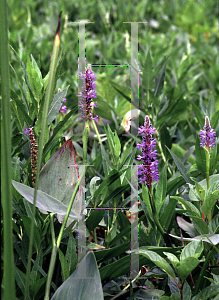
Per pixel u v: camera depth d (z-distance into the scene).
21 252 1.77
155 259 1.73
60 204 1.75
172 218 1.87
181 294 1.74
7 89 1.62
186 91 2.87
